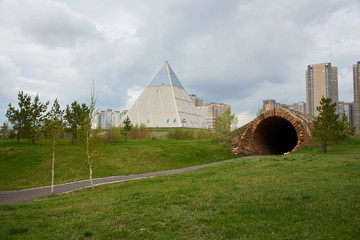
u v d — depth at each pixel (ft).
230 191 36.52
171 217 26.99
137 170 90.22
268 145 144.36
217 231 22.44
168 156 113.70
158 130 331.77
